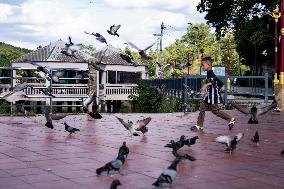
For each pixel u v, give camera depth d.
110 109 43.56
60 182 5.69
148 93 28.66
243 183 5.76
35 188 5.36
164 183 5.10
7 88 23.25
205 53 81.75
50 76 15.68
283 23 21.06
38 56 43.31
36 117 17.72
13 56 64.69
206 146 9.13
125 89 44.31
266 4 40.50
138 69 48.91
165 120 16.22
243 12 42.19
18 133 11.61
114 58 47.09
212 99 12.07
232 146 8.25
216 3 41.97
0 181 5.75
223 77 23.22
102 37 11.77
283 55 21.00
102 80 45.19
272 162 7.34
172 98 25.55
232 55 78.00
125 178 5.95
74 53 13.26
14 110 20.67
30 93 34.56
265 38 43.97
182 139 8.38
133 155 7.93
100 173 5.98
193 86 23.25
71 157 7.69
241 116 18.05
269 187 5.55
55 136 10.92
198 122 12.34
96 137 10.71
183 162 7.22
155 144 9.41
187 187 5.48
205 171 6.49
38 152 8.25
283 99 20.80
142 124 10.48
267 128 13.20
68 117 17.42
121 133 11.66
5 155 7.89
